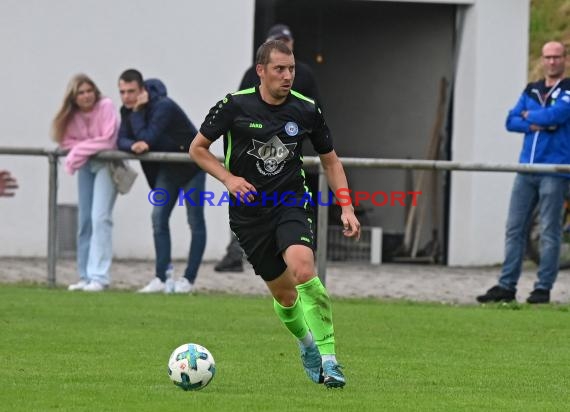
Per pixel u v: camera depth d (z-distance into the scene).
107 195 42.22
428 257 59.19
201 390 22.80
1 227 54.75
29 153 42.53
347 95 64.94
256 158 23.47
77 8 55.03
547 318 36.00
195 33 55.56
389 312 37.09
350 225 23.75
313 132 23.98
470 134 57.19
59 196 54.22
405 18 61.38
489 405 21.83
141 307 36.81
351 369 26.22
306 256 22.75
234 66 55.78
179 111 41.72
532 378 25.41
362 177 63.41
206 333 31.58
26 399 21.64
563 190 40.00
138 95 41.41
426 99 60.38
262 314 35.78
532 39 76.56
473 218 57.09
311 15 65.38
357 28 64.06
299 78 39.41
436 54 59.62
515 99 57.25
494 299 40.81
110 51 55.22
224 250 55.34
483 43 56.91
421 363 27.30
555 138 40.50
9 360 26.53
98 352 27.95
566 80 40.47
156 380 24.06
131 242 55.19
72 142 42.31
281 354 28.12
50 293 40.34
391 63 62.38
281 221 23.30
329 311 22.95
